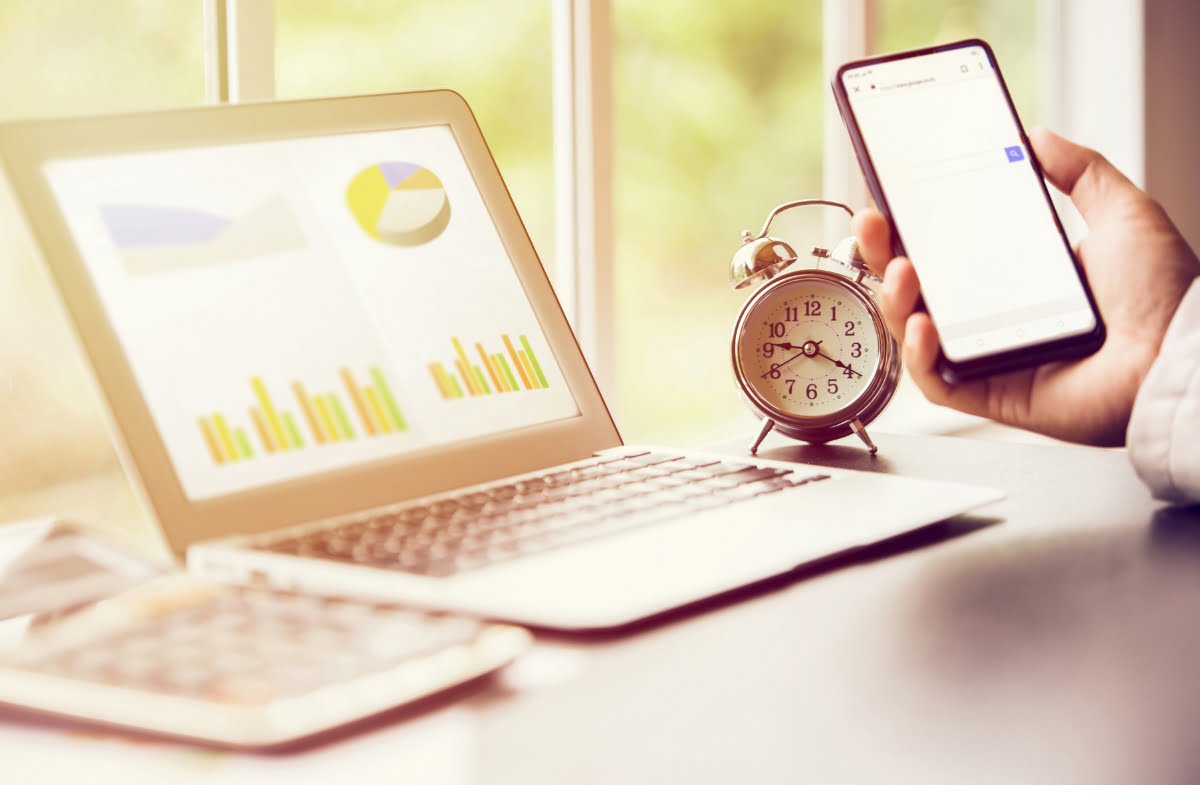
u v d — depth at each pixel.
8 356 1.94
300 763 0.39
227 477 0.65
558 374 0.83
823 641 0.50
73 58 2.50
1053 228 0.86
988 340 0.82
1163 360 0.72
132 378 0.64
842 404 0.97
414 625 0.47
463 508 0.66
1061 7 2.35
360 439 0.71
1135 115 2.25
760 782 0.37
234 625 0.46
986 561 0.62
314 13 3.61
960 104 0.87
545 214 3.88
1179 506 0.74
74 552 0.63
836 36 1.81
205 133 0.73
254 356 0.69
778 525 0.63
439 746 0.40
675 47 4.29
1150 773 0.37
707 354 4.43
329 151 0.78
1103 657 0.47
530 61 3.81
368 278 0.76
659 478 0.73
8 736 0.41
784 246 0.99
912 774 0.37
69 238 0.64
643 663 0.47
